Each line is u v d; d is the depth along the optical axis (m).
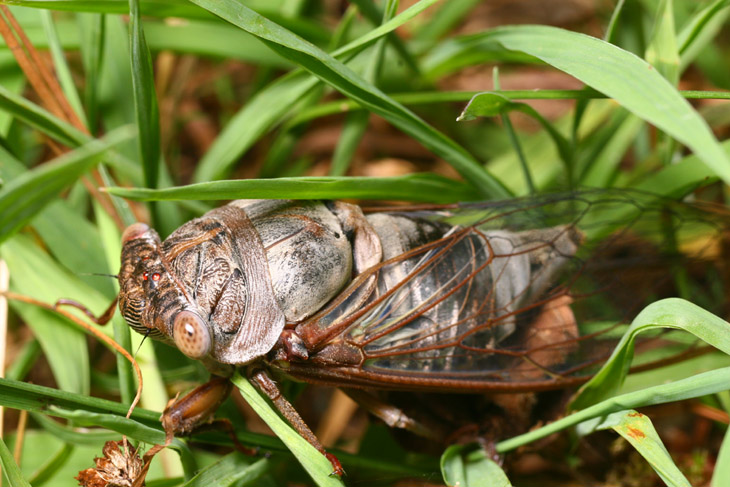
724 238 0.23
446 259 0.22
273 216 0.22
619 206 0.24
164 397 0.22
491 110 0.22
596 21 0.30
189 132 0.28
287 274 0.21
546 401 0.23
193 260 0.21
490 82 0.28
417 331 0.22
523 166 0.24
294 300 0.21
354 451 0.24
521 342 0.22
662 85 0.20
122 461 0.21
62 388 0.23
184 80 0.27
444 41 0.26
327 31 0.25
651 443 0.21
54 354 0.23
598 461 0.23
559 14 0.30
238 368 0.21
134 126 0.24
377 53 0.24
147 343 0.22
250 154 0.27
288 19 0.25
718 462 0.20
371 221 0.22
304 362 0.21
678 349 0.23
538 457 0.24
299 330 0.21
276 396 0.21
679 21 0.25
